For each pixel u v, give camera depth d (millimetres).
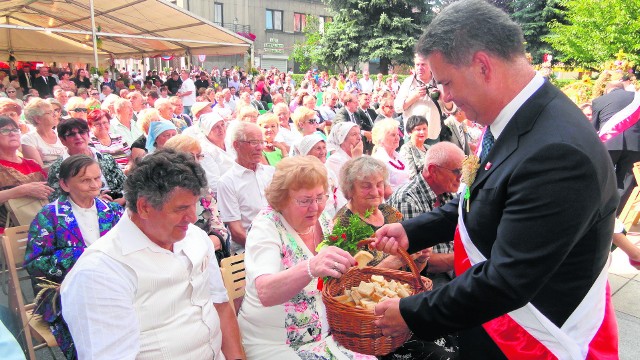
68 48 17297
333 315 1697
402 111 5703
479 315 1317
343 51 26828
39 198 3404
